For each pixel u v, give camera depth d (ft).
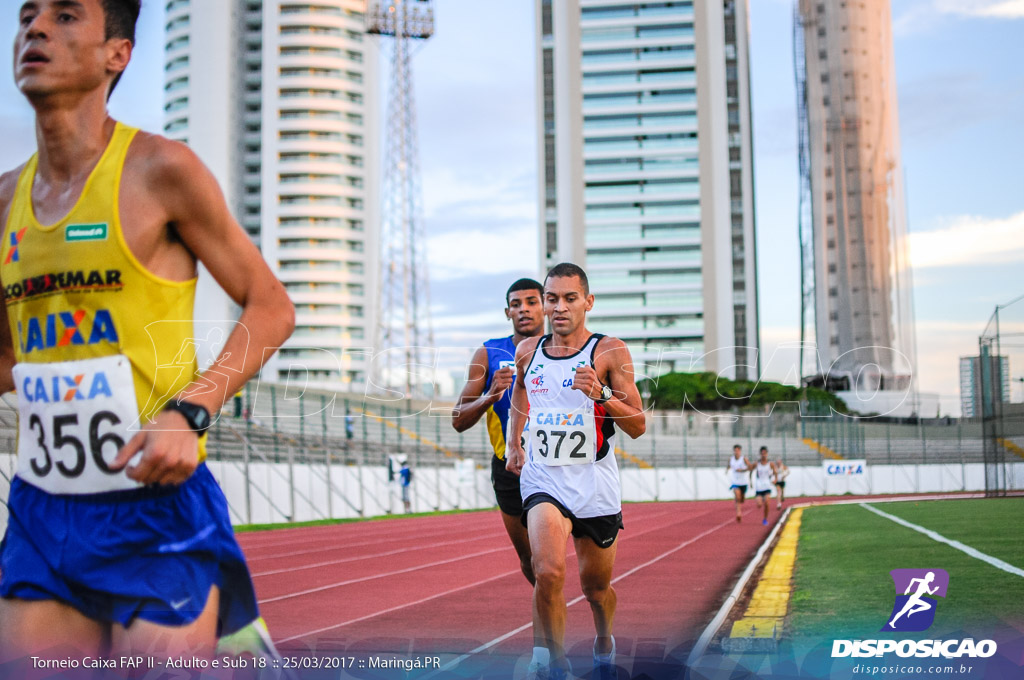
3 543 7.66
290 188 307.17
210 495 7.54
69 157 7.37
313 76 310.24
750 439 144.15
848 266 301.22
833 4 315.78
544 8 348.38
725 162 333.42
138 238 7.18
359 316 309.42
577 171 335.88
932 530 45.52
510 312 16.89
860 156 306.96
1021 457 88.63
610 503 13.84
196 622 7.13
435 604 24.22
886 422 150.30
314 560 40.88
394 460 93.86
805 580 25.44
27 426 7.58
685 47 336.90
